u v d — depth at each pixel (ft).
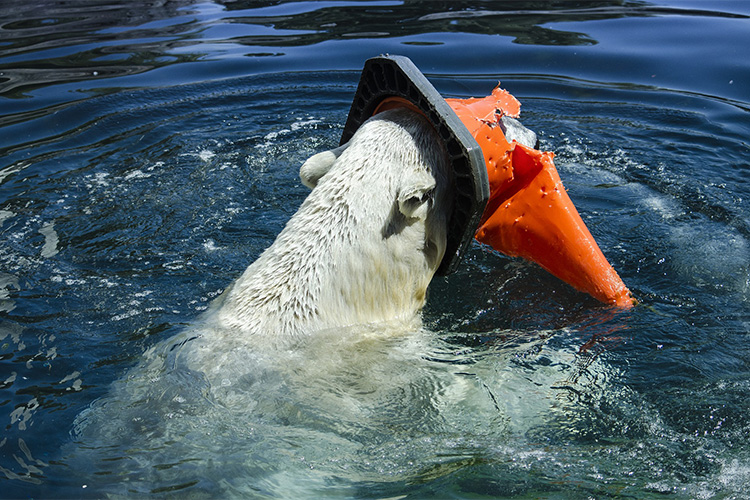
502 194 13.37
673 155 19.22
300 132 21.18
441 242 12.39
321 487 9.27
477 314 13.23
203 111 22.58
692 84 23.71
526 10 32.48
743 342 12.01
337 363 11.09
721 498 8.90
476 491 9.23
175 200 17.17
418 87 11.66
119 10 34.73
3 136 20.31
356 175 11.66
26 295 13.33
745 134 20.12
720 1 33.09
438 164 12.10
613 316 12.89
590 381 11.33
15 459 9.39
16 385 10.86
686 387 11.03
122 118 21.84
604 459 9.74
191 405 10.03
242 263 14.65
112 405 10.27
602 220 16.12
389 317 12.23
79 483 8.96
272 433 9.86
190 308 13.01
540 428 10.41
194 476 9.09
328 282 11.48
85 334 12.19
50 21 32.60
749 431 10.07
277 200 17.30
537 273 14.43
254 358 10.76
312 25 31.07
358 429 10.16
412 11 32.99
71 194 17.33
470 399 10.93
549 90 23.72
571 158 19.33
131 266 14.44
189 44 28.78
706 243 15.06
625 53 26.48
